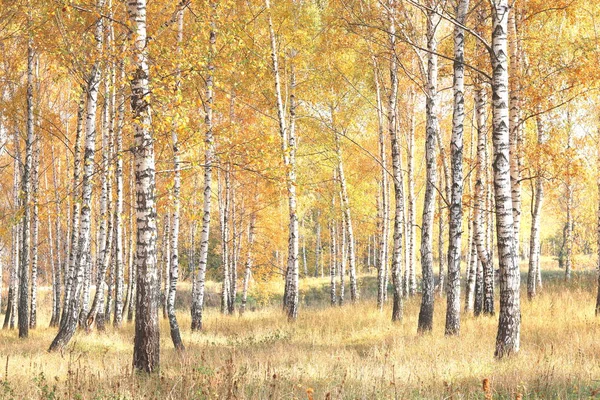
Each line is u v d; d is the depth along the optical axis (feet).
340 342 47.06
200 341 50.21
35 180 65.05
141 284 28.86
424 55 59.47
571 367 25.48
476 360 29.60
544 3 49.08
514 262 30.55
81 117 48.08
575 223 100.07
